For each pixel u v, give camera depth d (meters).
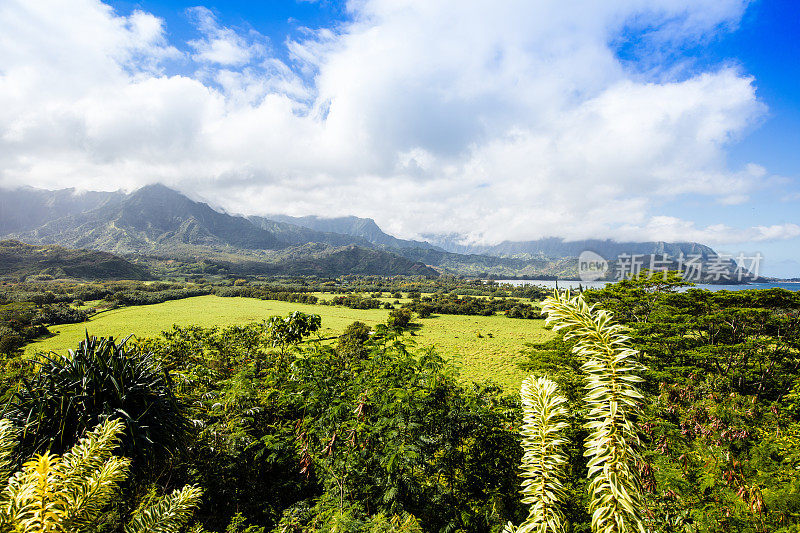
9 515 1.92
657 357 24.12
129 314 79.19
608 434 1.81
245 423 10.00
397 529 4.73
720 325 26.17
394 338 9.88
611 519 1.79
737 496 6.33
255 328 24.64
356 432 7.44
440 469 7.80
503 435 8.37
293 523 6.89
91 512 2.24
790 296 23.83
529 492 2.08
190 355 19.78
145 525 2.83
